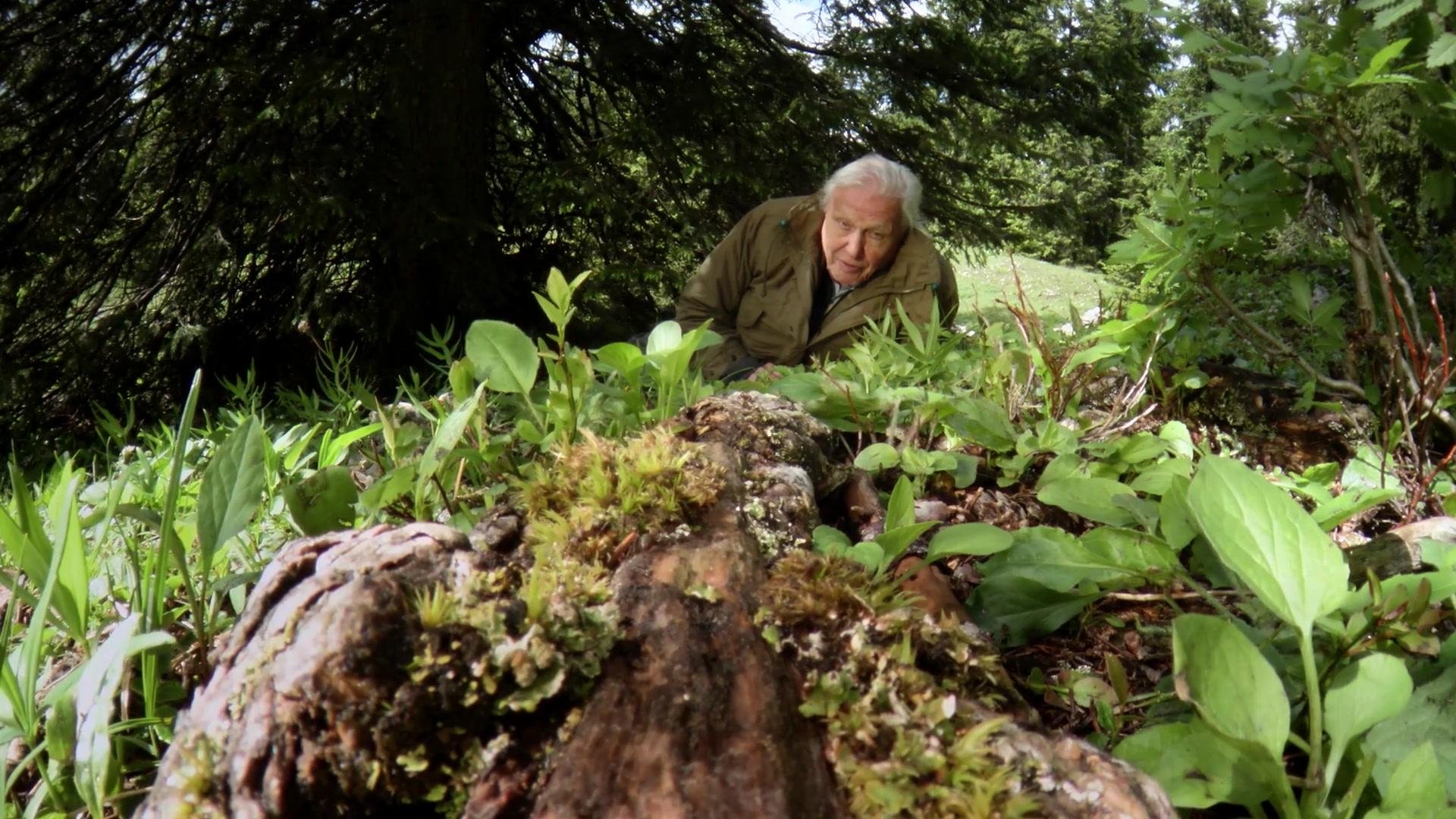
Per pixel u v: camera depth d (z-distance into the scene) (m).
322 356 6.30
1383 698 0.85
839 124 7.49
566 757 0.75
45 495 1.81
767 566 1.03
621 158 7.16
